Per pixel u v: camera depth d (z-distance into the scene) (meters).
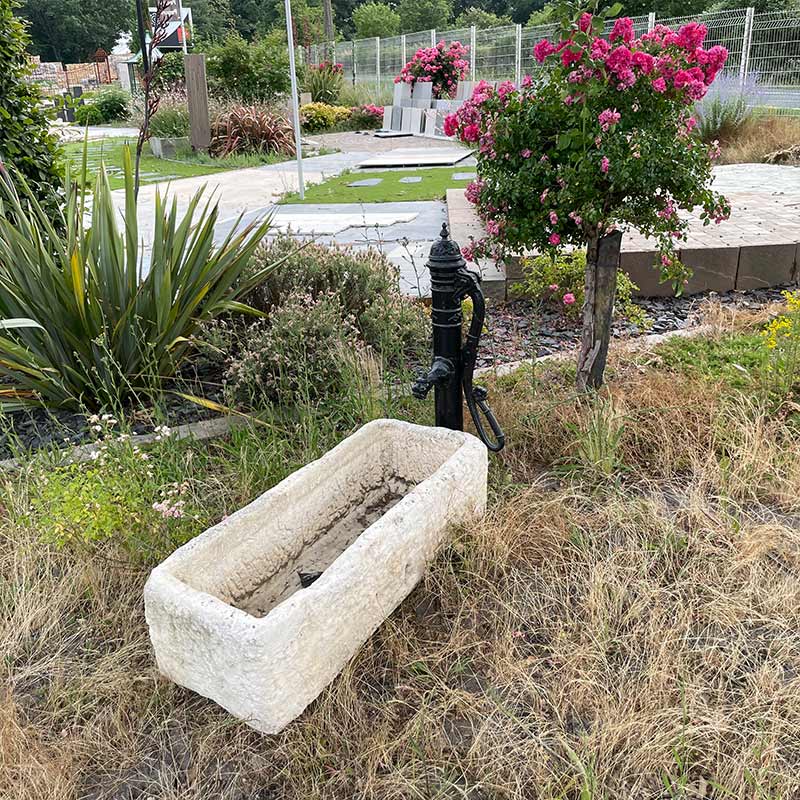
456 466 2.22
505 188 2.98
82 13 51.00
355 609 1.84
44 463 2.75
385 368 3.43
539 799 1.54
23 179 3.66
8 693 1.88
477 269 4.80
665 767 1.58
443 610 2.08
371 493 2.54
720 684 1.78
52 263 3.07
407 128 16.48
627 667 1.84
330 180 10.14
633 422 2.84
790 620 1.97
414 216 7.27
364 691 1.86
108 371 3.06
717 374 3.29
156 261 3.32
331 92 19.25
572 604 2.09
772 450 2.61
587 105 2.76
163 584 1.74
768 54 11.78
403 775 1.62
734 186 7.82
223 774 1.67
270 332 3.25
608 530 2.34
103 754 1.74
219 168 11.70
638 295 4.75
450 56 16.16
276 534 2.14
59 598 2.17
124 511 2.31
